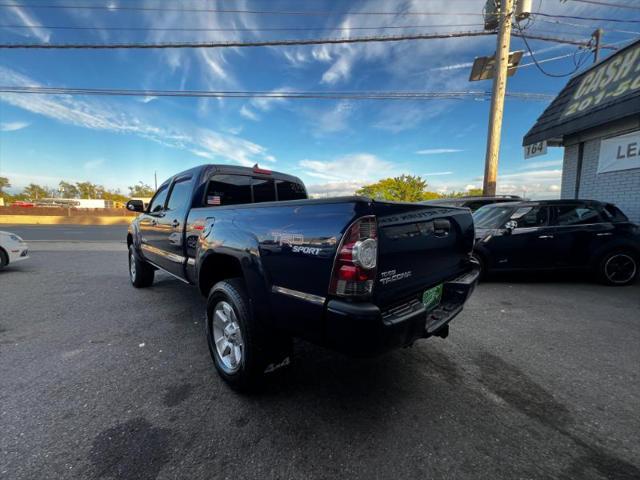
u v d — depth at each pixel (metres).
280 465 1.72
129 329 3.67
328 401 2.31
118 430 1.98
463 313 4.17
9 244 7.19
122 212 37.94
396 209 1.96
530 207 5.64
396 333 1.83
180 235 3.54
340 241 1.72
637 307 4.38
